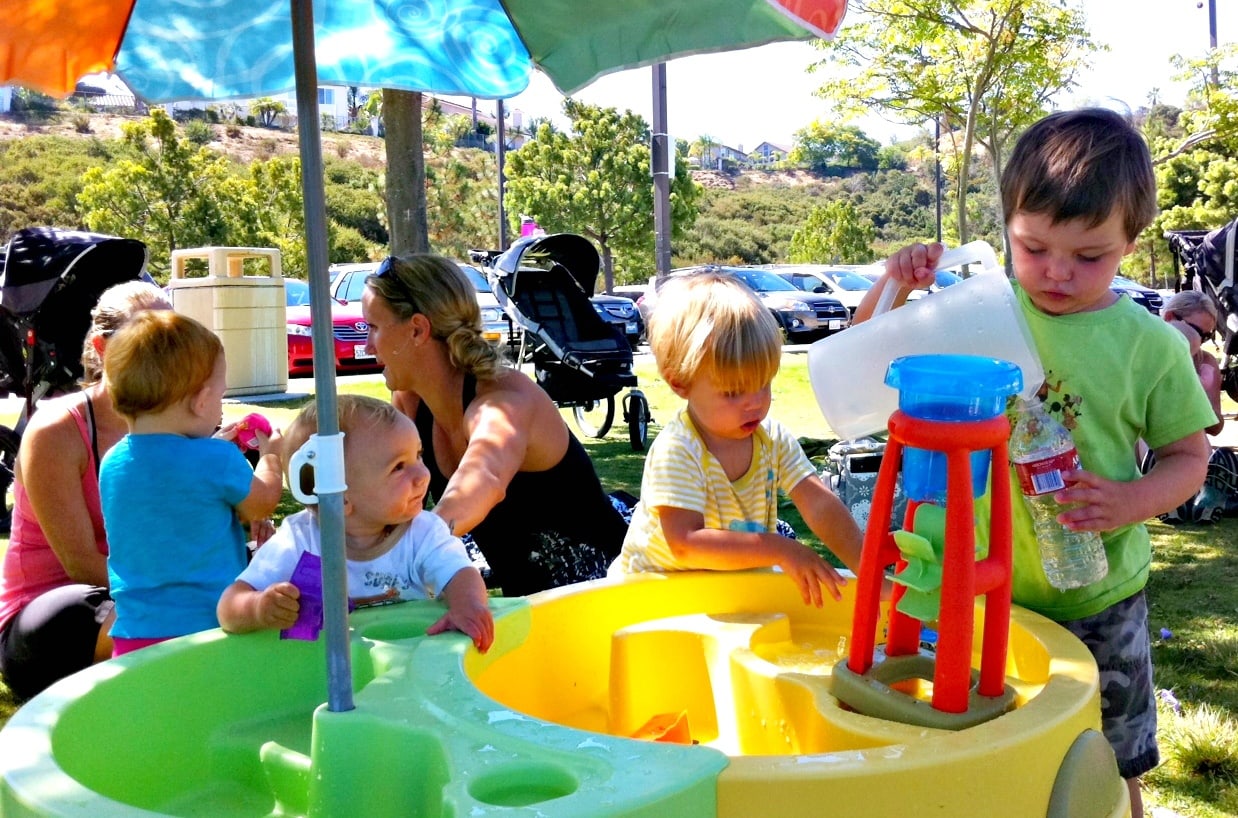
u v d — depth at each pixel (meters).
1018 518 1.87
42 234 5.26
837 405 1.80
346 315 14.09
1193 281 8.96
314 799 1.31
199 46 2.58
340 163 47.97
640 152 31.62
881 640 1.91
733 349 1.87
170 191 26.17
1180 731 2.83
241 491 2.43
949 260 1.94
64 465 2.83
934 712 1.39
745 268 22.19
